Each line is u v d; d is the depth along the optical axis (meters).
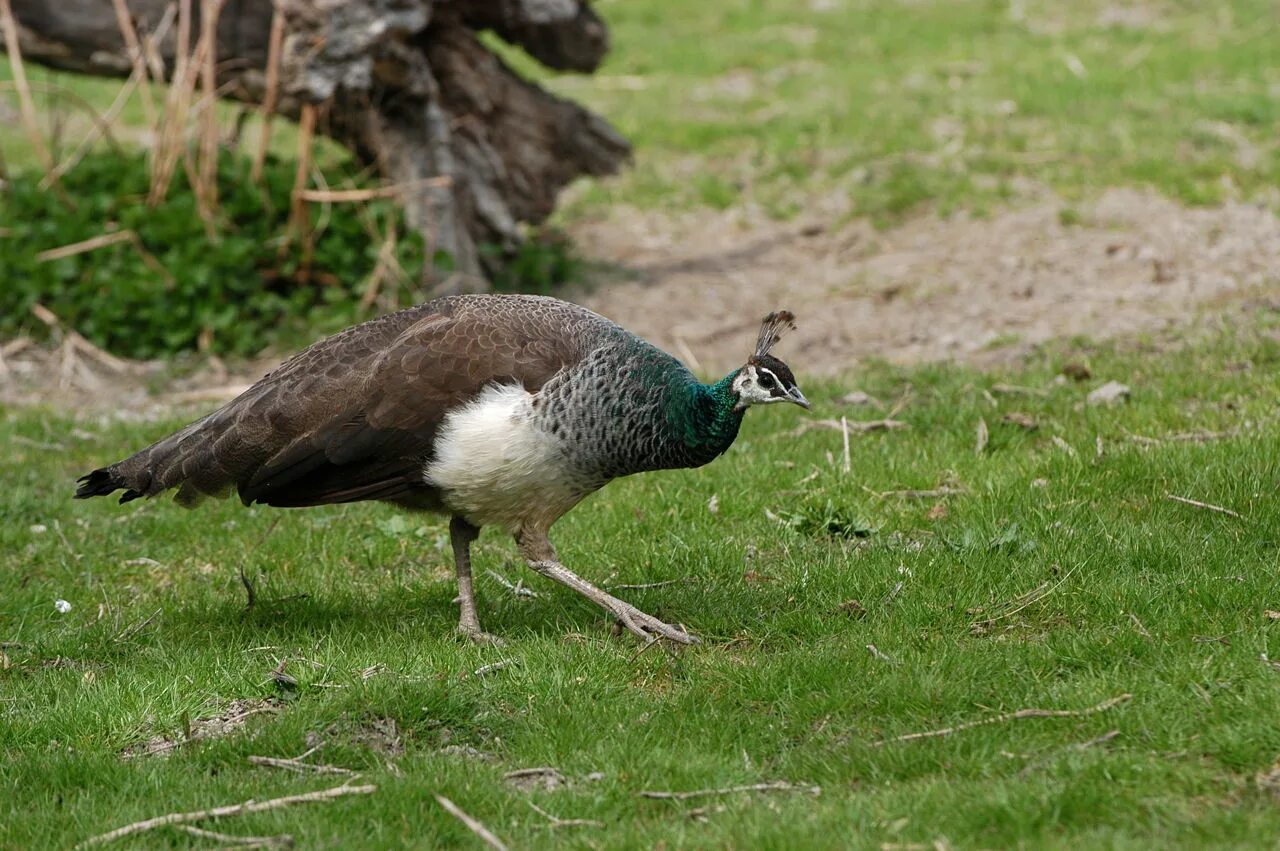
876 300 16.95
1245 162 19.53
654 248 19.61
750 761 7.93
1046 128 21.61
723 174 21.86
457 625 9.83
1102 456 11.43
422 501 9.64
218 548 11.73
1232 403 12.49
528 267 18.05
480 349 9.21
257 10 16.67
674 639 9.29
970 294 16.69
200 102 16.58
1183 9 28.41
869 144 21.81
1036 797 7.12
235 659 9.37
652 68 28.14
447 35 17.42
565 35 18.02
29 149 24.22
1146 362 13.82
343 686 8.77
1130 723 7.77
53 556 11.70
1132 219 18.12
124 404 15.64
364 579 11.02
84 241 17.23
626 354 9.31
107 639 9.97
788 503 11.57
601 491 12.24
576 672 8.95
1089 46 26.34
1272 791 7.14
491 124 18.03
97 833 7.37
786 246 19.14
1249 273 16.11
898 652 8.84
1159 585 9.40
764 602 9.88
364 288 16.81
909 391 13.92
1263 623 8.77
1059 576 9.70
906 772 7.66
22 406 15.64
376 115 16.83
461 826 7.33
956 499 11.28
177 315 16.66
